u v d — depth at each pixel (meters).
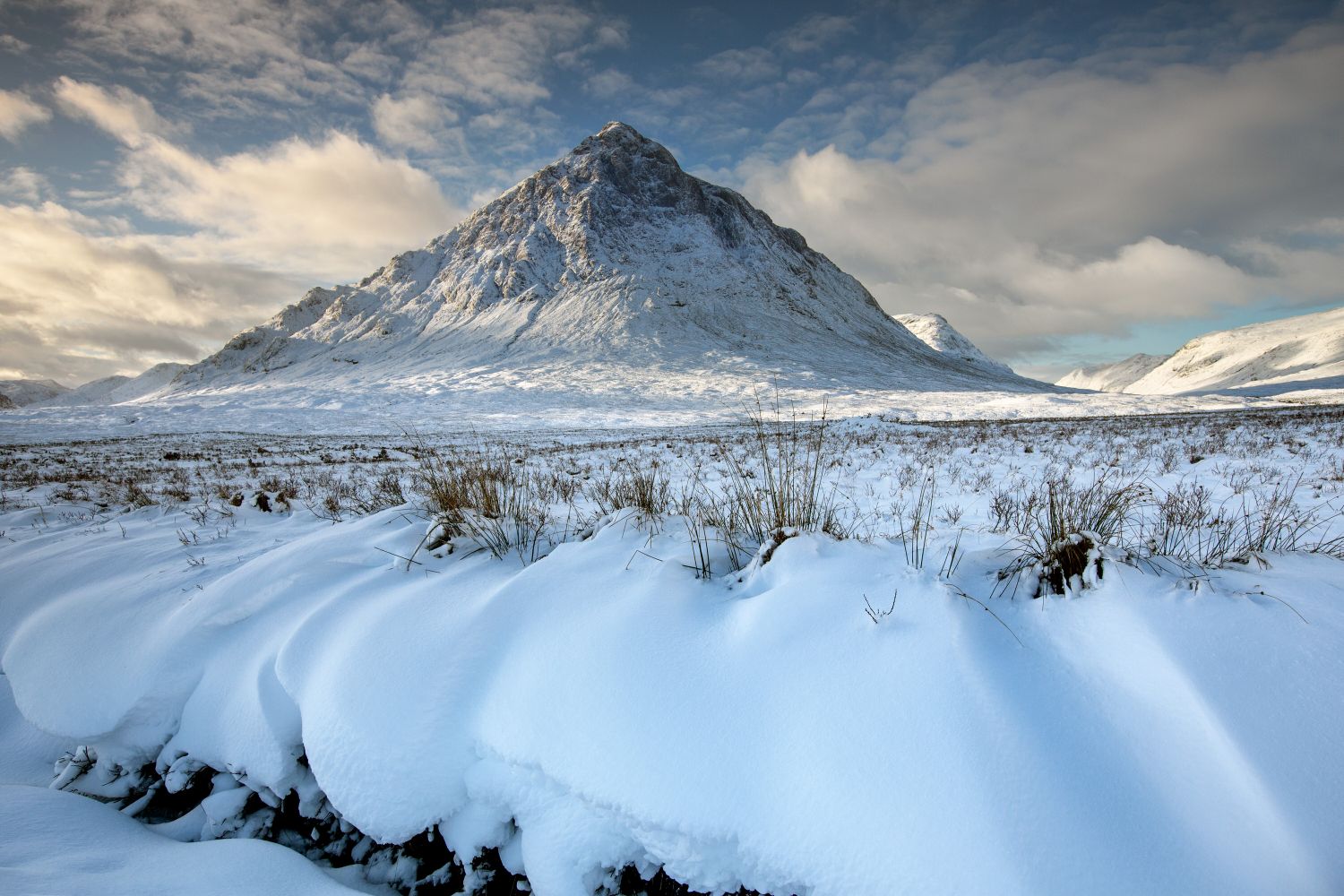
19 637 3.52
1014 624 2.26
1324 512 5.23
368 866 2.39
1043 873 1.51
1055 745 1.74
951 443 14.66
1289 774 1.59
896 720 1.88
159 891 2.15
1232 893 1.41
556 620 2.57
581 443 24.09
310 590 3.25
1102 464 9.38
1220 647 1.95
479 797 2.20
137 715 2.86
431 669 2.44
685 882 1.85
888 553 2.87
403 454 18.92
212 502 7.25
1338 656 1.87
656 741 2.00
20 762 3.12
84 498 8.75
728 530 3.41
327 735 2.32
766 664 2.17
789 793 1.82
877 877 1.62
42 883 2.09
